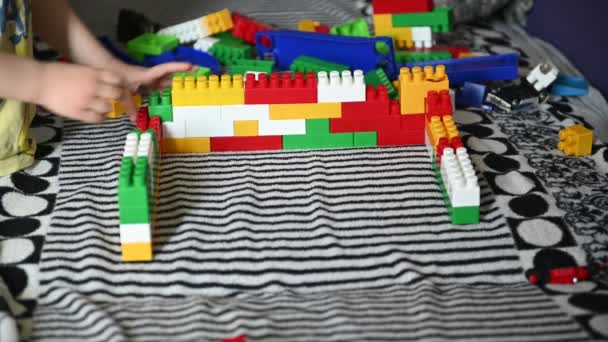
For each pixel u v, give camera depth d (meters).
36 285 0.91
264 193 1.08
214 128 1.18
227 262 0.95
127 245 0.94
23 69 0.99
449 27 1.51
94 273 0.92
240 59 1.48
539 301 0.87
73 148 1.21
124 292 0.90
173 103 1.16
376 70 1.31
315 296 0.89
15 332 0.80
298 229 1.01
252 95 1.16
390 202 1.06
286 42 1.43
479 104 1.36
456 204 1.00
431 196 1.08
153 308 0.87
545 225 1.01
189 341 0.81
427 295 0.87
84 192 1.08
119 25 1.63
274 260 0.95
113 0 1.88
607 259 0.94
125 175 0.93
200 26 1.54
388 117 1.19
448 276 0.92
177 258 0.95
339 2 1.85
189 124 1.17
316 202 1.06
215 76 1.17
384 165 1.15
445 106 1.15
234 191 1.09
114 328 0.82
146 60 1.49
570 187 1.09
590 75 1.47
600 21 1.40
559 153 1.19
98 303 0.88
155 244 0.98
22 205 1.07
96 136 1.25
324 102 1.17
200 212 1.04
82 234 1.00
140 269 0.94
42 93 1.00
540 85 1.35
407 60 1.46
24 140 1.13
